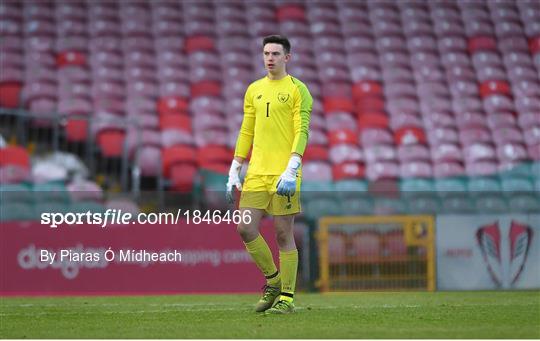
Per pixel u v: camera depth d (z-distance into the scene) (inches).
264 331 783.1
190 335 756.6
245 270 1578.5
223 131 2295.8
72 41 2458.2
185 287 1562.5
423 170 2305.6
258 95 963.3
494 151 2393.0
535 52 2696.9
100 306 1174.3
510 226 1600.6
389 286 1598.2
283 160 952.3
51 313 1027.9
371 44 2650.1
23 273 1536.7
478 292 1524.4
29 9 2500.0
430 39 2682.1
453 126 2438.5
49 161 2076.8
